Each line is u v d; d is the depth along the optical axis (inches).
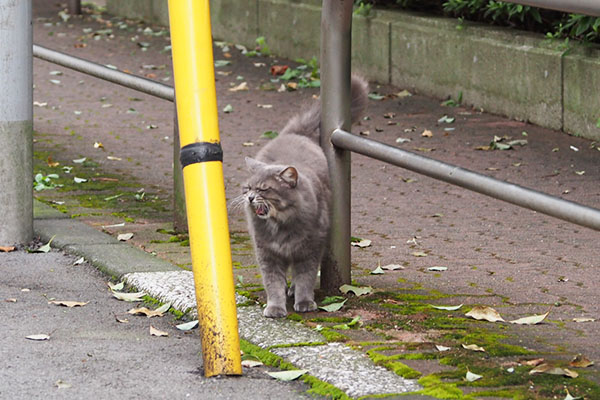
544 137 490.0
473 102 558.3
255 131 516.1
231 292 207.2
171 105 593.3
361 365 205.3
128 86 331.9
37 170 432.8
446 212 372.5
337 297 264.1
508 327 236.5
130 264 289.4
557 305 258.4
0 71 308.7
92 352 217.5
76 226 339.6
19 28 308.3
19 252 310.5
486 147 470.0
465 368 202.7
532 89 514.0
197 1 215.6
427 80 592.7
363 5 642.2
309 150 275.1
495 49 535.5
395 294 269.0
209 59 215.8
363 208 379.2
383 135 502.9
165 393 193.0
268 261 257.8
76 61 352.2
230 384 198.5
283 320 244.2
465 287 276.7
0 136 311.0
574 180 413.4
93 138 503.2
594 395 187.2
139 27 876.0
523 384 193.9
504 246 324.8
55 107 583.8
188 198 211.3
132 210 368.5
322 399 190.2
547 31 544.4
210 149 211.3
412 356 210.5
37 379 199.8
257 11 746.2
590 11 183.0
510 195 200.2
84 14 949.8
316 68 669.9
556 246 324.5
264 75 669.9
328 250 270.2
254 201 249.8
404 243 330.0
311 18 682.8
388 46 621.6
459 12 592.7
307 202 253.8
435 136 498.3
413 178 427.2
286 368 207.5
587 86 478.0
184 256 302.4
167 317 247.9
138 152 474.3
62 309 252.2
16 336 228.2
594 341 224.4
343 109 263.3
